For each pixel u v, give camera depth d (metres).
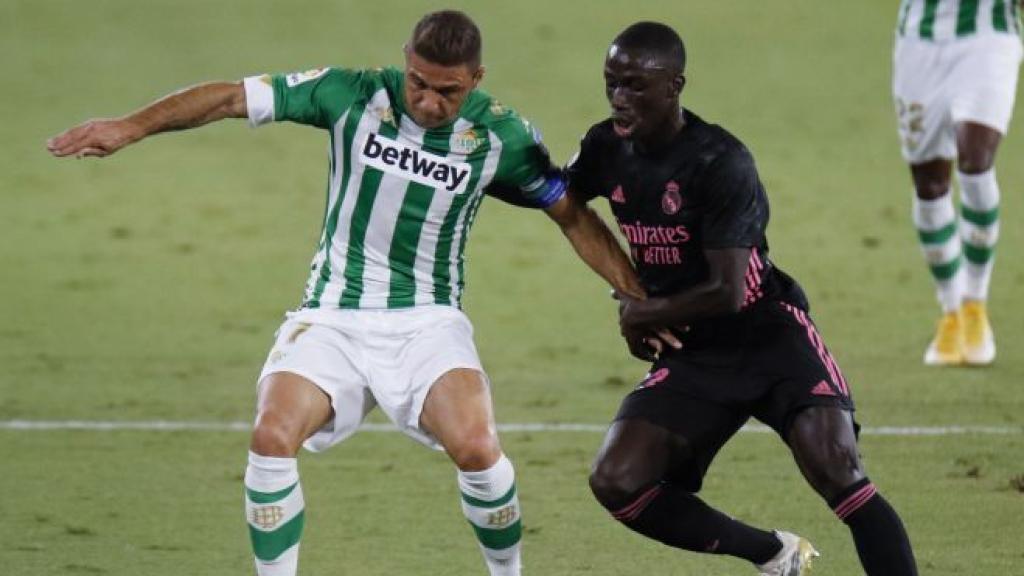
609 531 24.05
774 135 60.47
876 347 36.03
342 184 19.78
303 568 22.38
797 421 19.00
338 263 20.03
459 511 25.14
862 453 28.00
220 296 41.31
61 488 26.23
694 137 19.09
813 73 71.00
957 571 22.00
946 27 33.56
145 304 40.34
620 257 20.33
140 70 69.88
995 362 34.53
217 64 70.38
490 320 39.03
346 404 19.58
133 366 34.62
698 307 19.02
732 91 67.44
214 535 23.84
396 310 19.91
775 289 19.91
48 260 44.91
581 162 20.08
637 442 19.20
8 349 35.94
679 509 19.44
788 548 20.19
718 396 19.47
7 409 31.19
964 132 33.03
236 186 54.44
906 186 53.62
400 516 24.88
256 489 18.67
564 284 42.91
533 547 23.28
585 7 84.12
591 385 33.22
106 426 30.09
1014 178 53.97
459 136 19.48
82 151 18.58
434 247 19.98
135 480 26.73
